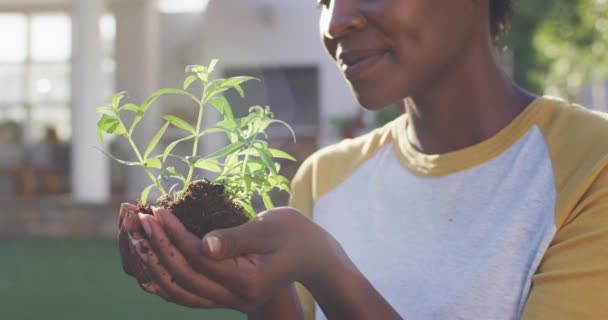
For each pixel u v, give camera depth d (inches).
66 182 515.8
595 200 44.9
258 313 45.3
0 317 216.1
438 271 50.4
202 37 494.6
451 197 51.6
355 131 432.5
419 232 52.3
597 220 44.4
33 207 397.4
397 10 44.3
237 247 35.8
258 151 41.0
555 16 442.0
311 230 39.5
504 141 50.9
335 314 41.4
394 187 54.9
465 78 50.5
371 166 57.7
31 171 497.4
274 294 41.1
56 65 525.3
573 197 45.8
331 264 39.8
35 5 519.2
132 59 483.8
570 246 44.6
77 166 406.9
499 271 47.9
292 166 378.9
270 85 462.6
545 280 44.4
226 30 467.8
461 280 49.2
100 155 409.7
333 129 452.8
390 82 45.4
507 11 53.6
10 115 529.3
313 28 461.7
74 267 303.9
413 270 51.4
